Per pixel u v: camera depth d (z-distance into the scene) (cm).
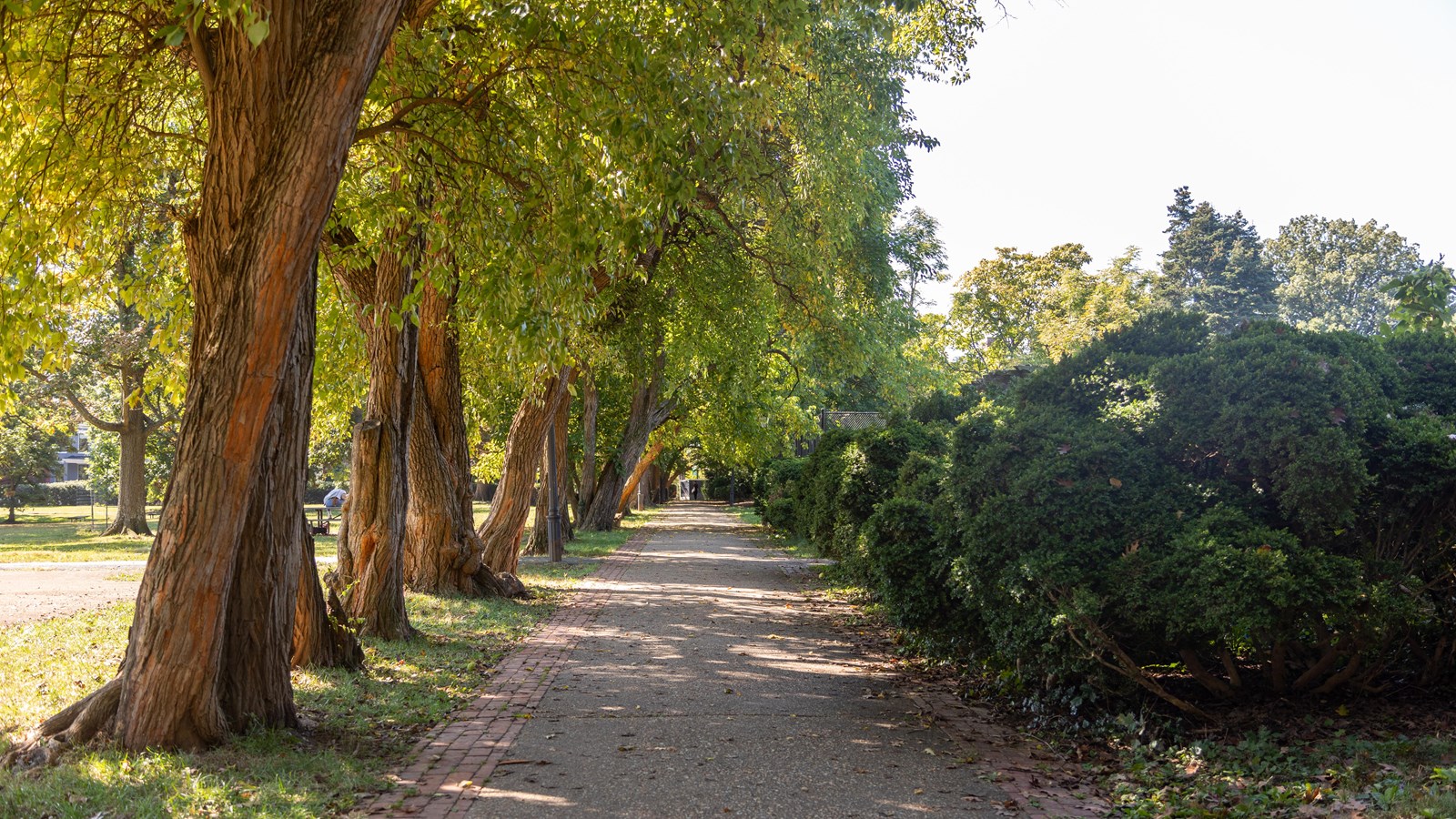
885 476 1506
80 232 826
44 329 789
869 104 1314
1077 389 759
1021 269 5850
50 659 904
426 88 811
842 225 1354
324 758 602
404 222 969
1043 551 662
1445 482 619
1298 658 727
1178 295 6669
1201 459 686
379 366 1102
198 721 610
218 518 600
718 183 1312
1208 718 664
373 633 1060
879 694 843
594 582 1777
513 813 518
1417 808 457
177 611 600
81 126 762
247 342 575
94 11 698
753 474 4469
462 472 1475
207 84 599
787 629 1247
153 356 2927
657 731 702
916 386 3975
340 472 5069
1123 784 573
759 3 780
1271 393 646
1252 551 587
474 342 1420
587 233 784
